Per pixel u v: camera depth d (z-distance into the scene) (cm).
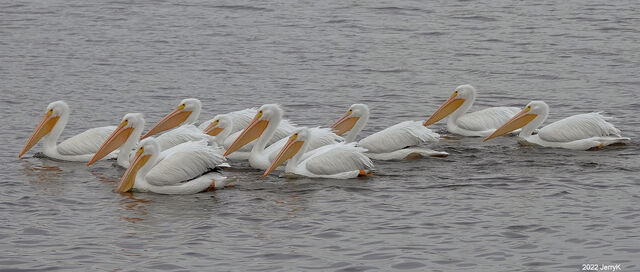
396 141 1883
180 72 2778
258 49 3155
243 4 4078
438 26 3631
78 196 1598
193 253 1308
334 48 3195
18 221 1447
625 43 3288
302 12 3900
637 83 2673
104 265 1261
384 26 3622
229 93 2523
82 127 2131
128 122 1823
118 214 1494
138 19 3675
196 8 3962
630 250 1300
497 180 1681
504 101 2484
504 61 3009
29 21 3575
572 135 1947
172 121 1984
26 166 1812
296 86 2622
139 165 1658
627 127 2144
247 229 1414
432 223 1434
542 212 1480
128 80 2653
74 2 4041
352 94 2538
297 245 1340
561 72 2838
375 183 1678
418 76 2788
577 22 3700
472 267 1247
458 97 2153
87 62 2886
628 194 1573
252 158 1836
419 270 1238
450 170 1772
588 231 1385
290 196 1598
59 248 1326
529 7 4056
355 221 1448
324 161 1727
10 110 2264
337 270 1240
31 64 2831
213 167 1675
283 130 1945
